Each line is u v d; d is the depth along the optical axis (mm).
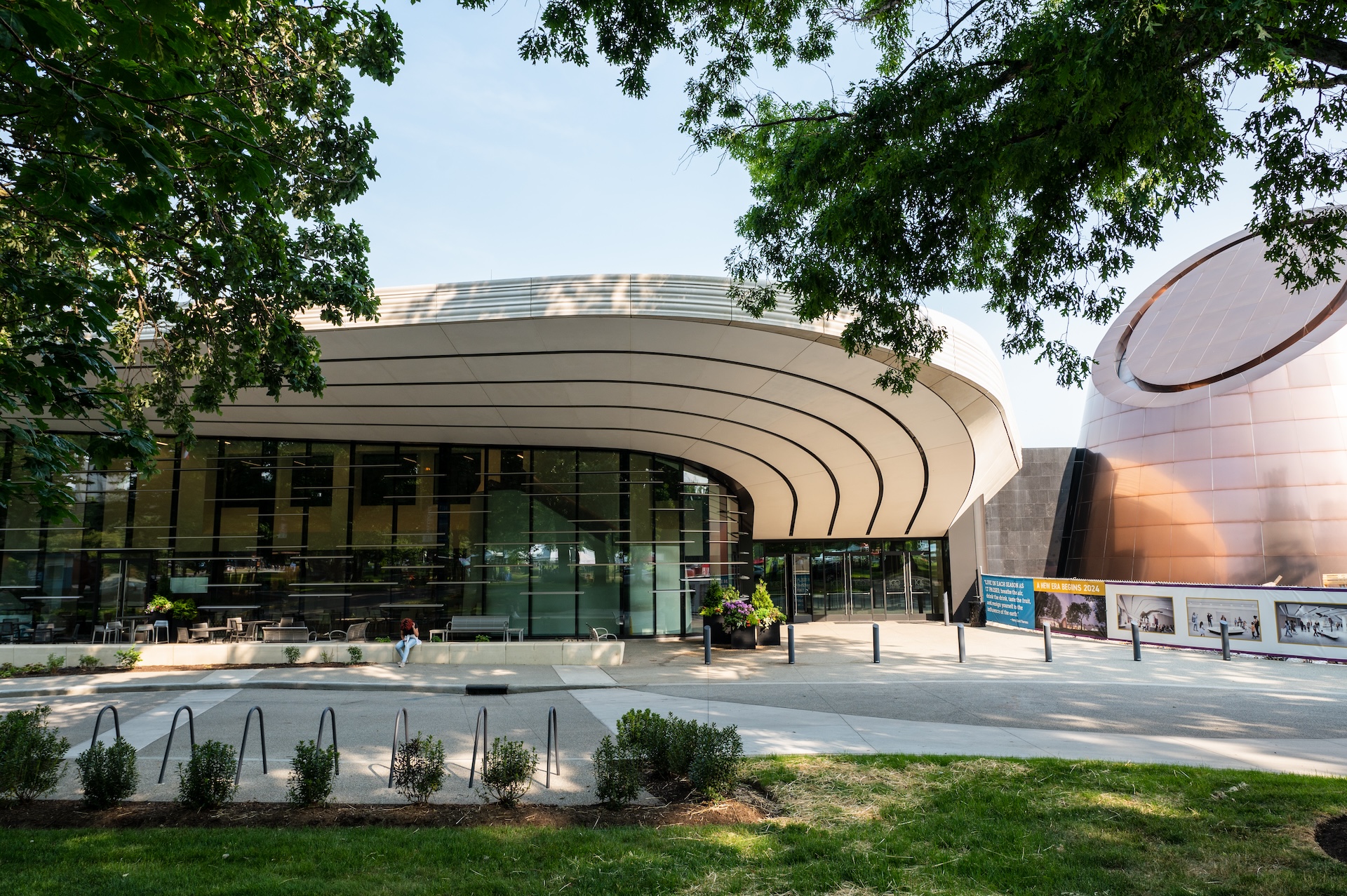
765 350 14344
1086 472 30766
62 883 5012
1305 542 23406
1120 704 12453
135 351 11875
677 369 15586
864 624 27578
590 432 21172
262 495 21797
